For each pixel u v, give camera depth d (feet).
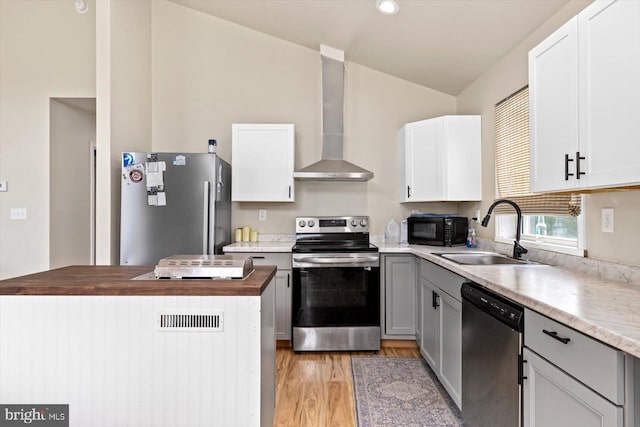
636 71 3.98
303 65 12.69
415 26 9.18
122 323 4.63
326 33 11.14
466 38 8.97
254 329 4.64
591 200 6.10
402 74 12.28
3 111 11.87
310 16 10.48
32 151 11.91
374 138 12.72
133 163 9.62
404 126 11.87
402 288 10.59
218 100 12.61
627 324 3.26
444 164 10.71
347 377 8.74
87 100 12.19
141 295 4.62
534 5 7.04
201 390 4.65
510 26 7.93
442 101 12.64
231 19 12.37
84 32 11.87
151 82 12.42
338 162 11.72
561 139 5.29
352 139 12.72
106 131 9.63
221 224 10.67
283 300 10.64
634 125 4.02
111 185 9.71
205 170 9.75
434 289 8.47
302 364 9.54
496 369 5.12
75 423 4.64
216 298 4.63
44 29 11.88
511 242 8.96
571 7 6.63
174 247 9.66
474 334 5.90
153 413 4.65
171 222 9.66
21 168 11.90
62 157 12.57
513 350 4.66
